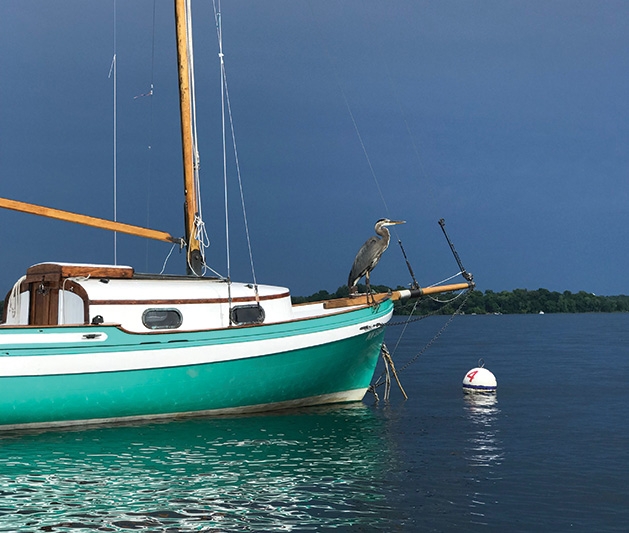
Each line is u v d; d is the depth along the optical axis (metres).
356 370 20.86
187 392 18.02
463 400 23.31
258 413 19.52
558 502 11.64
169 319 18.03
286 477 13.02
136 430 17.11
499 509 11.28
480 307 144.75
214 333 18.00
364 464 14.05
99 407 17.20
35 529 10.35
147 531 10.27
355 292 21.77
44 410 16.72
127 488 12.30
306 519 10.76
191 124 21.03
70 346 16.55
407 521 10.70
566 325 100.50
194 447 15.39
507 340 61.16
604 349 49.16
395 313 108.12
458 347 51.34
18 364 16.19
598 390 26.25
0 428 16.62
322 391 20.52
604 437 16.92
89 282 17.45
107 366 16.94
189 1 21.05
